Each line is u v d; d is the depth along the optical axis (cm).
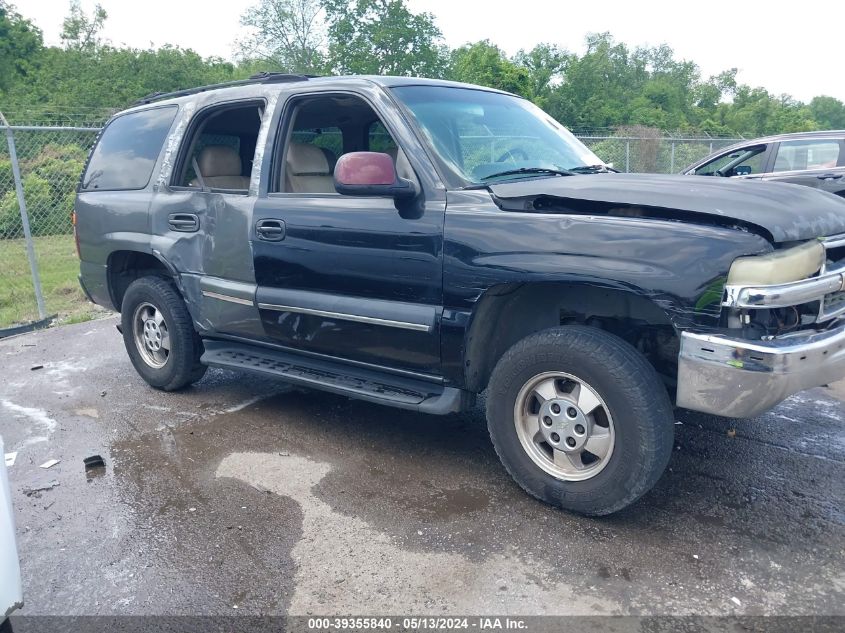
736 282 274
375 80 395
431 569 295
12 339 727
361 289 378
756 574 286
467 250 334
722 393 281
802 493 353
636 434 300
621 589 278
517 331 369
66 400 525
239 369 455
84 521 344
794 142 891
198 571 299
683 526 323
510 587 281
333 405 495
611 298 342
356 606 273
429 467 391
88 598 283
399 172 367
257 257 422
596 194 315
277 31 3838
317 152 463
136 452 424
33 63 4841
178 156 482
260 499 359
